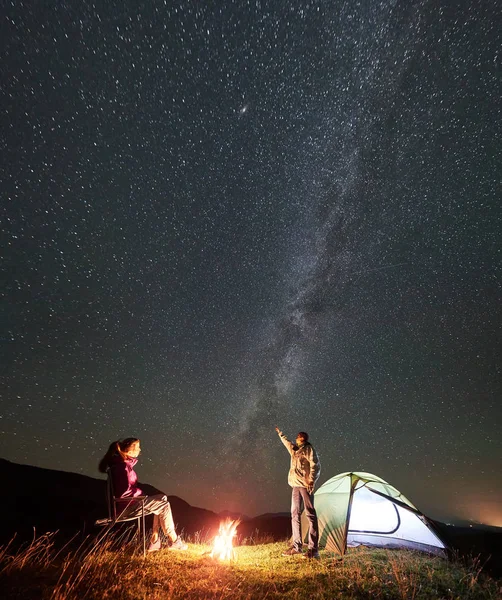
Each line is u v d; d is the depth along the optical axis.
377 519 7.42
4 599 3.91
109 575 4.85
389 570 5.79
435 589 5.25
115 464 6.19
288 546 7.38
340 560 6.28
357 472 7.54
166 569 5.25
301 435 6.75
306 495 6.46
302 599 4.66
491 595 5.27
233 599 4.47
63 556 5.69
